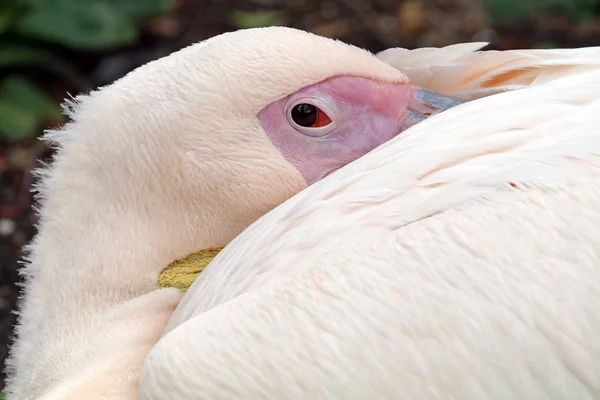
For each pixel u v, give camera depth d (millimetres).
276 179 4098
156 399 3031
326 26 9211
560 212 2965
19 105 8000
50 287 4105
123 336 3928
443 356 2900
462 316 2904
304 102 4078
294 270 3186
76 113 4152
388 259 3006
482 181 3107
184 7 9430
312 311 2984
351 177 3424
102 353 3887
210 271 3682
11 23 8320
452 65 4137
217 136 4039
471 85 4105
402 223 3145
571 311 2883
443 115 3562
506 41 8961
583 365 2883
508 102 3459
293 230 3369
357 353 2924
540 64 3846
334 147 4137
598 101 3326
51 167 4188
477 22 9188
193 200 4082
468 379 2893
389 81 4152
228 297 3393
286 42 4086
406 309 2932
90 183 4070
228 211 4113
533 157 3146
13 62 8406
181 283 4137
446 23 9203
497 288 2910
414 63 4258
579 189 2994
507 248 2943
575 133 3219
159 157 4023
